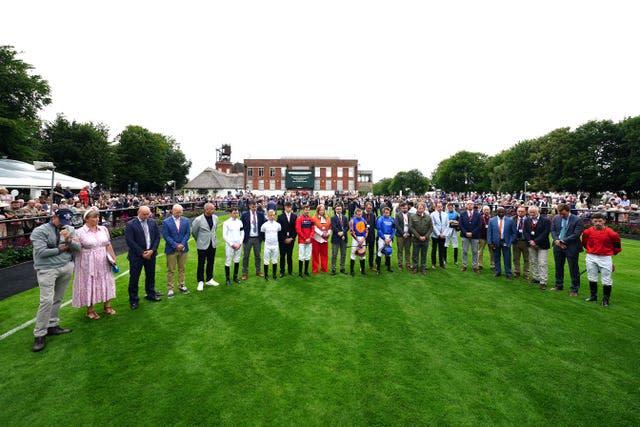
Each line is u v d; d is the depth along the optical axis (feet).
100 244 17.43
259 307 19.45
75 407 10.53
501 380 12.07
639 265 31.12
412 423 9.87
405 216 29.53
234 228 24.21
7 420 9.93
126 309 19.07
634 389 11.58
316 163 184.55
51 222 14.84
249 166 186.29
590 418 10.14
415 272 28.19
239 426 9.70
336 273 28.09
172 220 21.65
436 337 15.52
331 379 12.05
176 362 13.19
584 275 27.58
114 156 143.84
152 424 9.78
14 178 62.44
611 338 15.44
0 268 27.84
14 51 94.17
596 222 20.13
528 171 166.30
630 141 126.31
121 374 12.33
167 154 203.62
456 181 242.78
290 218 26.99
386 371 12.59
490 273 28.14
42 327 14.21
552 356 13.80
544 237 23.21
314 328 16.47
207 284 24.35
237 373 12.42
